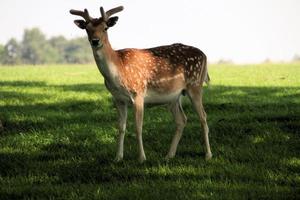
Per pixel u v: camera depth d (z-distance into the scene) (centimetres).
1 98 3056
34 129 2070
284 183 1358
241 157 1608
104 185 1354
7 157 1656
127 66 1570
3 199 1275
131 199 1234
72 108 2659
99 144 1834
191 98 1689
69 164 1561
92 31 1505
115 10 1582
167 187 1315
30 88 3731
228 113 2411
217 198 1229
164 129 2053
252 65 8131
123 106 1616
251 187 1311
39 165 1552
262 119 2183
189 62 1677
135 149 1744
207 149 1641
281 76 5006
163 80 1619
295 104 2603
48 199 1265
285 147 1722
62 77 5381
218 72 6034
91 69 7462
